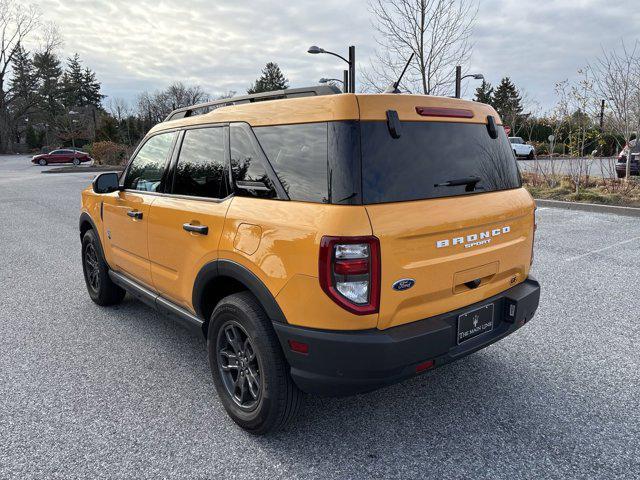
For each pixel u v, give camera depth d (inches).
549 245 293.3
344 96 97.4
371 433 115.9
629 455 105.8
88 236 199.2
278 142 108.5
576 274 234.2
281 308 101.6
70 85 3336.6
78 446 112.6
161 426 120.3
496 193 119.2
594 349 156.6
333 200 94.8
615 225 350.3
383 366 95.2
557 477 99.6
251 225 107.7
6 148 2787.9
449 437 113.7
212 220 119.3
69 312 201.5
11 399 133.4
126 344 169.5
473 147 115.6
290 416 110.0
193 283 129.1
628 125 479.5
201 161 131.6
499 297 120.0
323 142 98.6
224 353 121.3
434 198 103.9
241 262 110.2
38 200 603.8
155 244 146.2
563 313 186.5
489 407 125.8
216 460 107.2
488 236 113.9
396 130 99.5
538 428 116.3
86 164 1739.7
